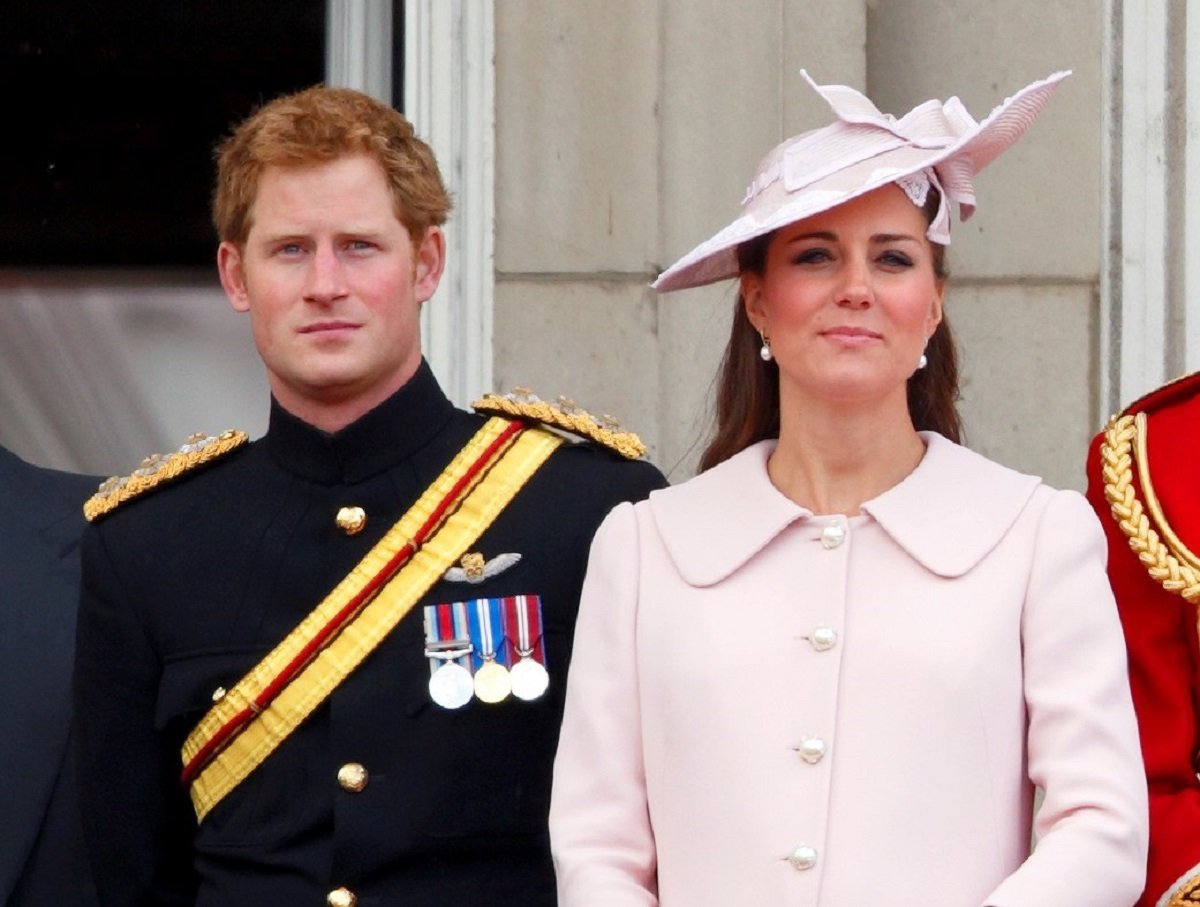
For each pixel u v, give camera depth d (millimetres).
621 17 16625
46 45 17469
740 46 16688
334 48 17250
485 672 11094
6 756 12492
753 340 11102
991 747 9648
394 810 10914
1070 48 17219
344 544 11461
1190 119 16938
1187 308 16953
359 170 11305
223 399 17891
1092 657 9789
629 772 10188
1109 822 9422
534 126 16578
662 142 16625
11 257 17641
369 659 11219
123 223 17703
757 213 10352
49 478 13336
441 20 16578
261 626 11344
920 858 9539
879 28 17719
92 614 11680
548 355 16531
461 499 11531
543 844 11094
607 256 16609
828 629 9883
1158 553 11180
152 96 17562
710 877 9758
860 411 10305
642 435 16562
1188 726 11023
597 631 10391
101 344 17734
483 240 16484
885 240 10203
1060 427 17234
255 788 11180
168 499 11797
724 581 10195
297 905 10891
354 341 11312
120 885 11664
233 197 11492
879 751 9688
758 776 9758
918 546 10008
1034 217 17297
